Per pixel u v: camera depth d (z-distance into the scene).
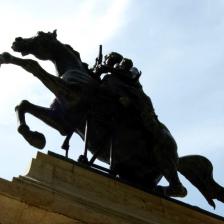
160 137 16.55
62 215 13.03
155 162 16.67
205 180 17.44
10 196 12.77
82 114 16.56
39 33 17.98
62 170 14.34
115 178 14.91
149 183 16.77
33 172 13.95
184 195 16.45
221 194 17.39
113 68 17.25
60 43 18.02
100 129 16.61
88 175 14.58
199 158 17.58
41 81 16.19
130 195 14.83
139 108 16.67
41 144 16.09
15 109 16.55
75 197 13.62
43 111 16.67
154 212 14.84
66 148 16.61
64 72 17.53
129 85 17.08
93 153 16.73
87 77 16.92
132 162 16.67
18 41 17.81
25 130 16.06
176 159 16.64
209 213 15.57
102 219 13.44
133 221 13.94
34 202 12.92
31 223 12.80
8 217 12.67
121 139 16.62
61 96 16.33
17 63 16.00
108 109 16.64
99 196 14.36
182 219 15.09
